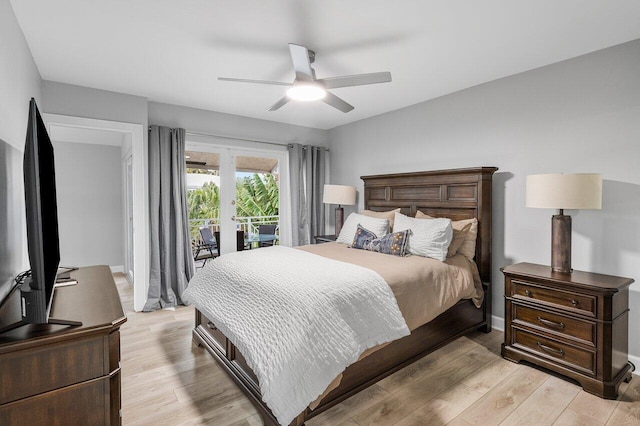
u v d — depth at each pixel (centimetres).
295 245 491
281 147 496
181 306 392
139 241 370
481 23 216
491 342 296
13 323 124
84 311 145
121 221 571
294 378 164
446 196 350
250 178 479
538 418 191
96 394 129
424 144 390
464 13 205
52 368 121
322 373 169
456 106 355
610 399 209
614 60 249
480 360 262
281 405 159
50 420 121
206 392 218
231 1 191
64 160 524
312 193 515
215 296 244
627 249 245
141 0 190
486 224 318
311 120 481
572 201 232
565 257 253
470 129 343
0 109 167
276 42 242
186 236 403
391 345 228
